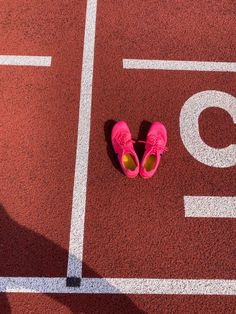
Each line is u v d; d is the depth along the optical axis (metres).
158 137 1.75
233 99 1.89
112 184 1.73
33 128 1.82
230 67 1.95
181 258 1.62
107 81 1.91
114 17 2.05
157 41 2.00
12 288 1.58
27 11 2.06
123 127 1.79
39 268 1.61
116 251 1.63
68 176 1.74
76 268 1.60
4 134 1.81
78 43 1.99
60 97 1.88
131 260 1.62
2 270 1.60
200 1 2.08
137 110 1.86
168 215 1.68
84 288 1.58
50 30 2.02
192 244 1.64
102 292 1.58
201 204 1.70
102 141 1.81
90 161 1.77
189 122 1.84
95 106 1.86
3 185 1.73
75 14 2.05
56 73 1.93
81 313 1.55
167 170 1.76
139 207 1.70
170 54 1.97
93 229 1.66
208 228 1.67
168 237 1.65
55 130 1.82
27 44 1.99
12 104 1.86
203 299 1.57
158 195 1.72
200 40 2.00
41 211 1.69
